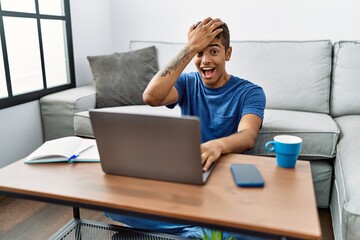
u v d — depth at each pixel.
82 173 0.94
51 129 2.25
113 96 2.36
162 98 1.26
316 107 2.17
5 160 2.05
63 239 1.21
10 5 2.04
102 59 2.42
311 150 1.74
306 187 0.83
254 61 2.29
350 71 2.13
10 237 1.62
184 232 1.25
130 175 0.90
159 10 2.76
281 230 0.66
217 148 1.01
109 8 2.92
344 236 1.06
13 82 2.13
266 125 1.80
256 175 0.87
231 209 0.73
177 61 1.24
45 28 2.37
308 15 2.40
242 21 2.56
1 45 1.97
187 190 0.82
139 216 0.76
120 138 0.85
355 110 2.12
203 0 2.62
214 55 1.27
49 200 0.83
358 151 1.50
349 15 2.32
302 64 2.20
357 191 1.15
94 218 1.80
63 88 2.53
